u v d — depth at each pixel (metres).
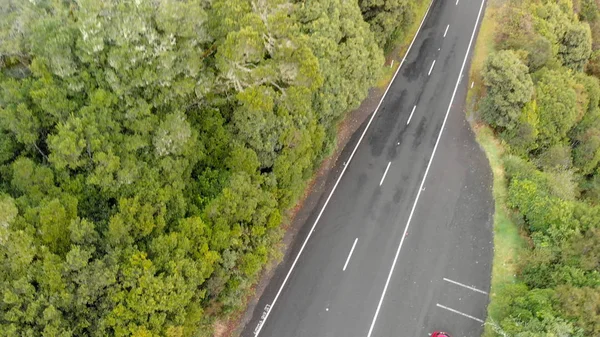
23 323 19.34
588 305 26.05
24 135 21.34
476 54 50.19
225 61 25.31
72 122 20.98
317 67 28.03
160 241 22.53
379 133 41.41
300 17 32.59
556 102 40.41
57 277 19.52
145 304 21.08
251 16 25.98
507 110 39.25
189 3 23.80
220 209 25.36
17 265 19.08
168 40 22.27
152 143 23.56
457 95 45.69
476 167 38.88
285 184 29.88
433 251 33.22
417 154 39.81
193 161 26.11
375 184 37.16
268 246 28.84
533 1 48.16
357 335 29.06
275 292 30.22
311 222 34.12
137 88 22.81
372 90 45.41
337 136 40.22
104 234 21.80
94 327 21.17
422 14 55.28
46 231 19.86
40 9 22.36
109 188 22.39
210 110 27.62
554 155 40.16
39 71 21.02
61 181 21.89
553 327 25.98
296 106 29.09
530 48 43.62
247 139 28.41
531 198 33.69
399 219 34.94
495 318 29.84
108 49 21.72
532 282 30.38
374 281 31.39
